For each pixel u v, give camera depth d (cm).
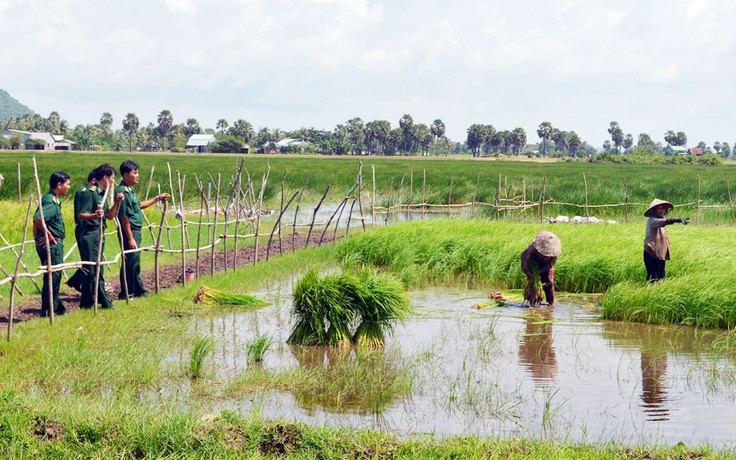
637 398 816
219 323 1150
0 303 1212
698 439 686
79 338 976
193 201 3119
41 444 604
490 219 2744
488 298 1421
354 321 1085
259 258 1816
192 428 633
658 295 1218
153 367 871
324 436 628
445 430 702
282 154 17138
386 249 1770
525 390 843
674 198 3475
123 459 588
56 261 1136
